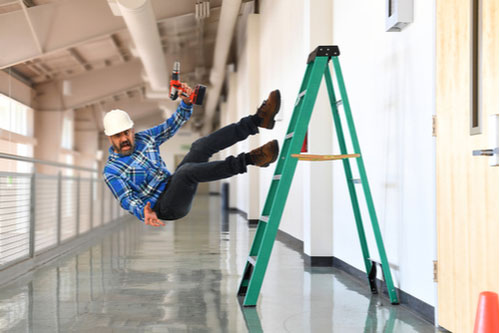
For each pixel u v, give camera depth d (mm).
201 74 15844
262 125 3115
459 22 2805
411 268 3523
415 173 3428
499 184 2354
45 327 3170
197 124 27375
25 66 9594
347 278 4805
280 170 4043
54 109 12938
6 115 7172
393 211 3840
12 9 6582
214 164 2943
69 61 12695
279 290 4266
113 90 15688
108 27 8312
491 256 2475
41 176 6184
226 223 11469
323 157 3703
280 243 7793
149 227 10984
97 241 8266
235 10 8945
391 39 3842
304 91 3805
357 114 4730
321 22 5637
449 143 2939
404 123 3613
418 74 3363
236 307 3678
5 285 4574
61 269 5457
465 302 2746
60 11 7359
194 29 12539
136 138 3123
